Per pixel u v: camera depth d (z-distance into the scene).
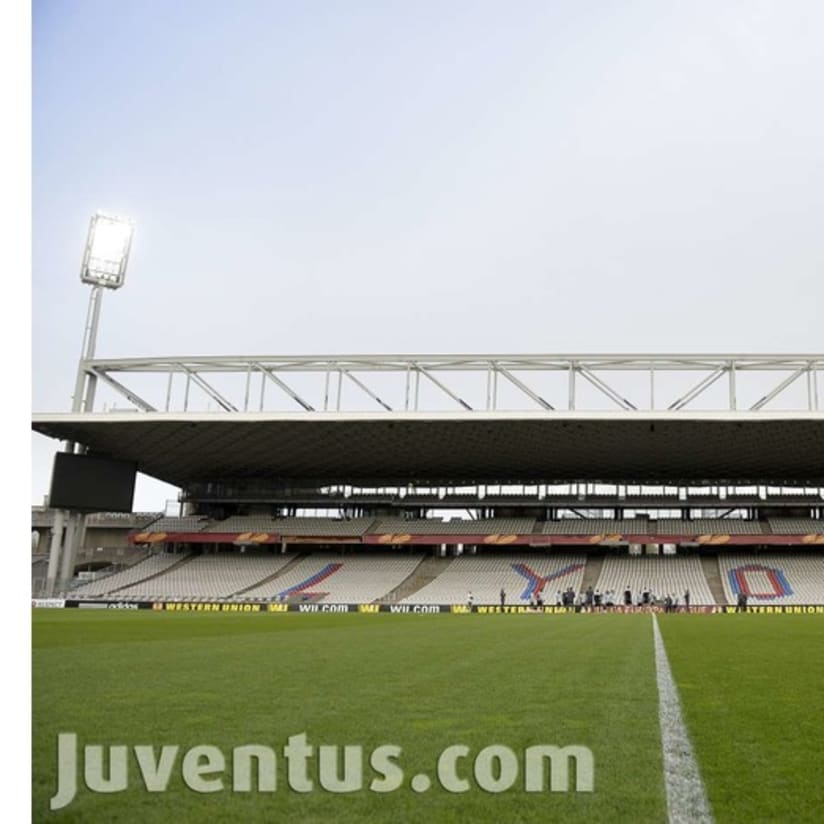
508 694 8.33
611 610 50.44
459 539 60.69
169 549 67.88
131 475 59.34
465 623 28.56
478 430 52.53
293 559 64.12
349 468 64.38
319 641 17.39
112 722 6.60
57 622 28.66
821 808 4.40
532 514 65.38
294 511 68.94
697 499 63.56
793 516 62.03
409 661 12.21
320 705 7.51
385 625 26.53
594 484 64.81
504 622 29.73
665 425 49.94
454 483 66.56
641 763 5.32
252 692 8.42
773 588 54.25
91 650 14.58
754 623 29.34
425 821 4.18
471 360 52.34
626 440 53.47
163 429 54.84
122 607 52.88
